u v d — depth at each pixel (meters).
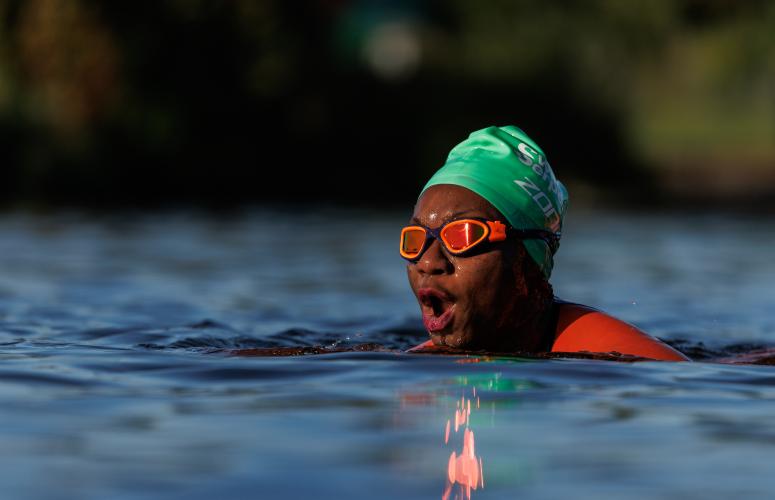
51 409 11.89
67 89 88.12
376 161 97.69
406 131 98.44
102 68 88.31
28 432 10.80
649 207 81.25
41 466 9.55
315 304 27.86
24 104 86.31
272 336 20.09
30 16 88.06
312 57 96.62
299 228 57.94
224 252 44.12
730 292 31.67
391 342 20.06
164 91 90.38
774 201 87.00
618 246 48.81
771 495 8.83
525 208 15.66
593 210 77.62
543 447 10.30
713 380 13.93
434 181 15.81
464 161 15.89
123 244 47.22
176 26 90.56
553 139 100.50
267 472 9.34
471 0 113.44
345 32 105.56
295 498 8.61
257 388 13.10
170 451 10.05
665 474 9.41
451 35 114.25
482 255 15.23
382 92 98.56
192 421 11.30
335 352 15.73
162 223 60.53
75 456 9.88
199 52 91.31
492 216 15.39
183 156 89.44
